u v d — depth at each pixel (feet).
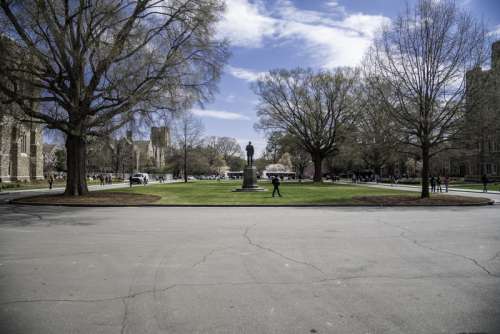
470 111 70.49
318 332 14.01
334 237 33.60
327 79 186.39
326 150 200.64
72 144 83.10
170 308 16.35
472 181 201.57
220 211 59.00
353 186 158.20
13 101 71.00
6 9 64.90
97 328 14.33
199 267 23.15
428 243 30.73
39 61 70.69
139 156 433.07
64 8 72.33
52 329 14.21
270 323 14.80
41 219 48.16
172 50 78.79
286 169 410.72
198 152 362.12
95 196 80.94
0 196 94.17
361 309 16.24
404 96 74.18
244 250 28.04
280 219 47.55
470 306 16.57
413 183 192.95
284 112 194.39
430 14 73.41
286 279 20.58
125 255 26.45
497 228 39.24
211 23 80.33
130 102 73.00
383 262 24.32
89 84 75.51
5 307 16.46
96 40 71.67
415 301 17.19
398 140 77.05
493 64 71.61
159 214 54.39
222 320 15.07
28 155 204.95
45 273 21.80
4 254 26.81
